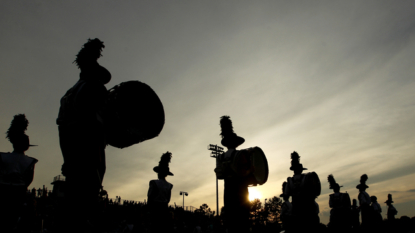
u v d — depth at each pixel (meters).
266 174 6.61
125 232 13.27
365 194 14.13
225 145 6.75
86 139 3.52
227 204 6.18
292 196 8.48
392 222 17.09
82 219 3.30
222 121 6.84
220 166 6.41
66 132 3.63
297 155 8.70
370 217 13.90
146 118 4.16
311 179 8.27
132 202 22.33
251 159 6.30
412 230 16.30
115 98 3.83
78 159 3.46
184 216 19.84
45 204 10.78
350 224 12.11
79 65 4.00
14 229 6.04
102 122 3.74
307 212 8.15
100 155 3.67
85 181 3.40
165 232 9.27
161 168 9.76
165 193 9.52
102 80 4.09
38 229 8.75
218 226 23.14
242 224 6.01
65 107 3.70
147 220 13.19
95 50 4.04
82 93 3.60
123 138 4.10
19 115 6.64
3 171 6.04
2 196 5.91
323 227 12.64
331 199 12.59
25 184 6.32
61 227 3.28
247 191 6.30
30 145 6.54
